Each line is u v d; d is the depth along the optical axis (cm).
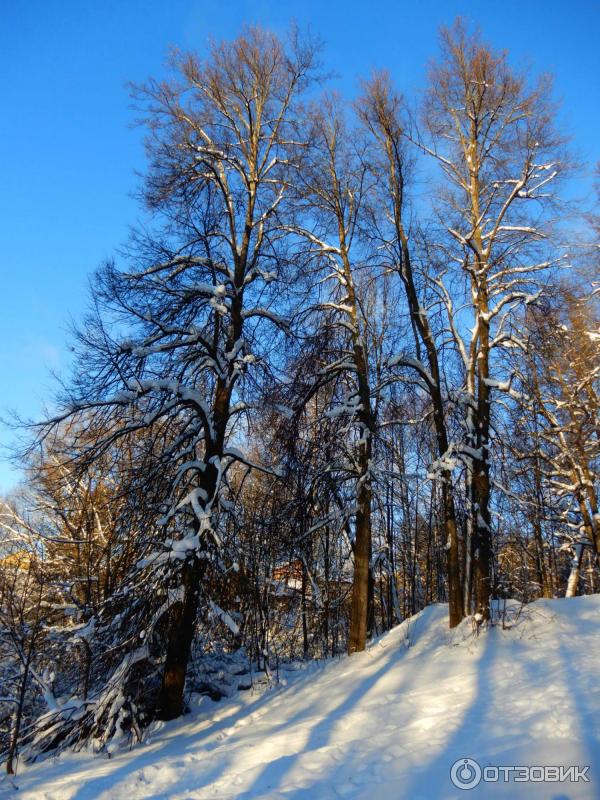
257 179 1544
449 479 1364
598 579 2372
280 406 1469
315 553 1812
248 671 1523
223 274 1471
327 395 1694
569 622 1238
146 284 1309
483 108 1473
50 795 816
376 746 774
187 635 1253
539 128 1394
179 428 1419
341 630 1858
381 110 1548
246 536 1470
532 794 573
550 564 2561
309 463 1503
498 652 1123
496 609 1359
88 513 1603
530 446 1836
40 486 1655
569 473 2084
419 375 1572
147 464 1297
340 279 1569
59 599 1588
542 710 799
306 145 1577
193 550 1223
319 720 957
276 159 1554
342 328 1591
